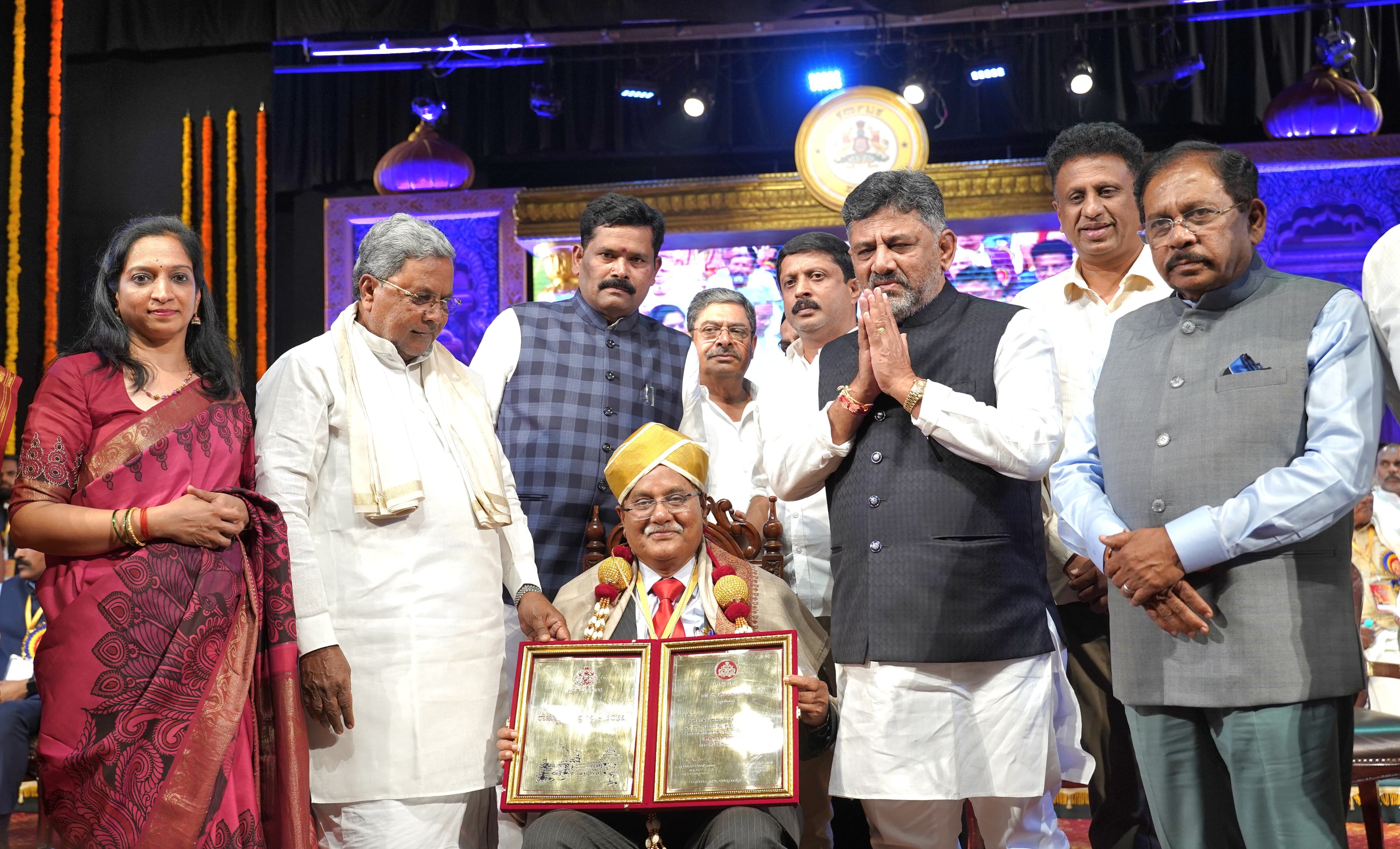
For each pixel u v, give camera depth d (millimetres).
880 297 2844
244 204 7164
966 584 2793
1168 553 2459
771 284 9102
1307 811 2396
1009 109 8758
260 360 7246
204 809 2656
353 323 3195
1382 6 8516
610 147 8953
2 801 4664
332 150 9195
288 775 2785
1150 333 2771
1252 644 2441
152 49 6992
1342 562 2488
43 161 6707
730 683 2906
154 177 7000
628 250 3822
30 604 5375
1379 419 2438
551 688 2969
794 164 9273
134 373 2828
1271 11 7926
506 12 6918
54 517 2664
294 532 2938
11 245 6613
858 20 7832
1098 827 3664
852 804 3717
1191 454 2555
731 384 4250
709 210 8695
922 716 2807
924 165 7934
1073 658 3666
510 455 3713
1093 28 8086
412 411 3160
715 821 2785
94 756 2592
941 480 2836
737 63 8938
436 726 2965
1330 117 7887
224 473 2875
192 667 2707
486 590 3143
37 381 6566
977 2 6824
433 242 3174
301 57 8828
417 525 3045
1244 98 8609
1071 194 3783
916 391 2771
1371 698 5996
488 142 9117
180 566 2723
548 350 3816
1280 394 2479
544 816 2812
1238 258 2596
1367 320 2500
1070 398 3766
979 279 9023
